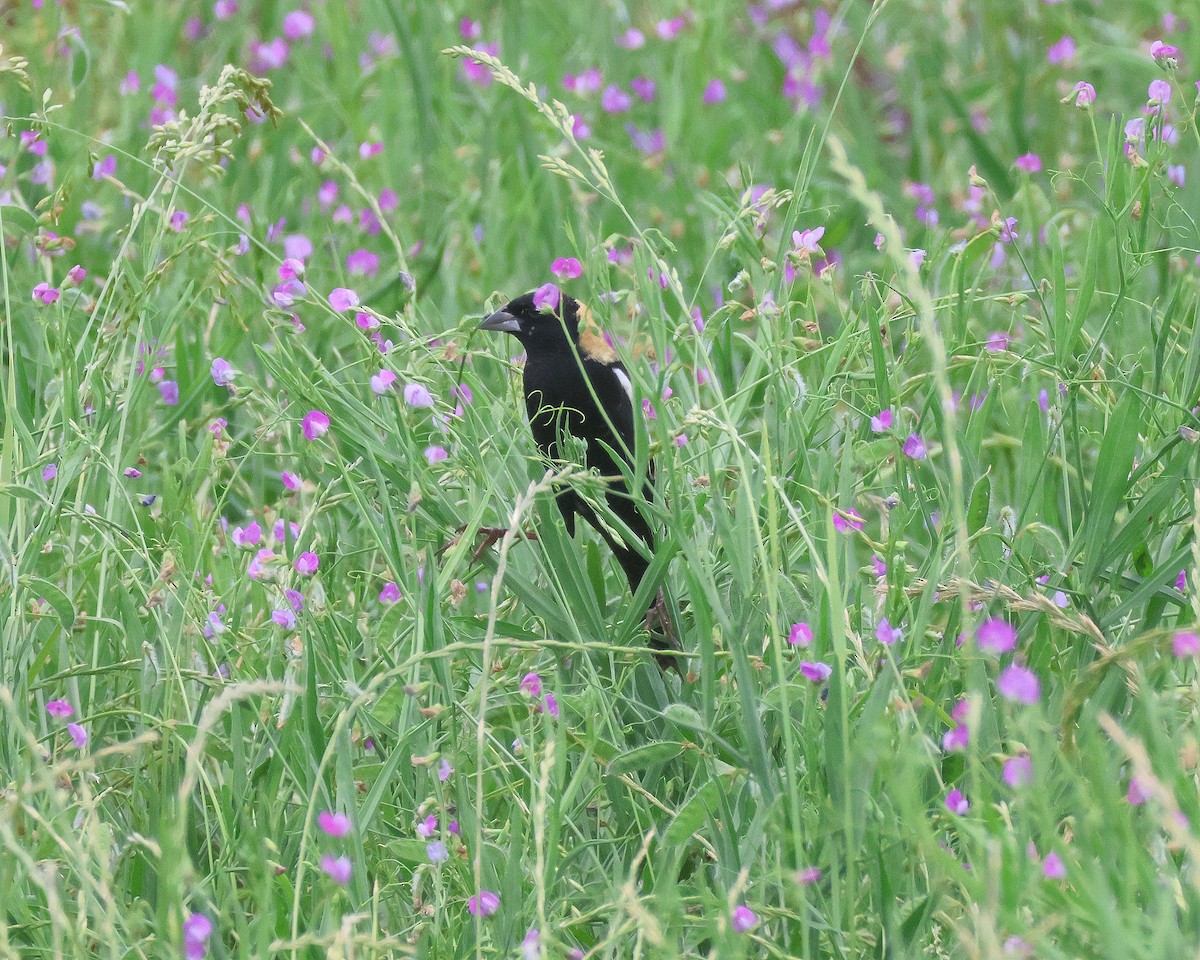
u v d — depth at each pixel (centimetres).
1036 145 1460
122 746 516
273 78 1562
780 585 667
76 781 631
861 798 545
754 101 1570
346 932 477
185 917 498
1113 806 480
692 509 639
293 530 747
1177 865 566
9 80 1273
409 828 621
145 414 921
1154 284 1074
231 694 491
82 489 723
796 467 722
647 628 707
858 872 559
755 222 831
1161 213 956
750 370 764
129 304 765
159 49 1512
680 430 675
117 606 720
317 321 1021
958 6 1625
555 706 657
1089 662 661
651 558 680
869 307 720
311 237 1206
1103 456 666
